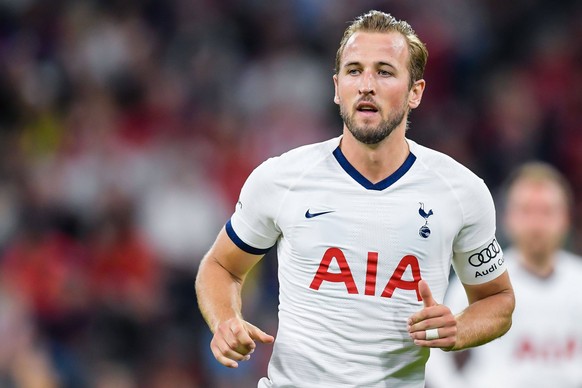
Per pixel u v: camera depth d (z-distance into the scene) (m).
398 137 15.06
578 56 54.56
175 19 51.81
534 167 25.75
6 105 46.44
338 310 14.89
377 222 14.89
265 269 38.00
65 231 39.81
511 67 53.91
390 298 14.84
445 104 51.38
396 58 14.84
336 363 14.92
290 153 15.55
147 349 35.97
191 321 37.47
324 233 14.98
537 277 25.25
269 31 52.03
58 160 43.06
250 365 35.66
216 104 48.66
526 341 25.05
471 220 15.24
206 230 41.34
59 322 36.28
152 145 44.72
